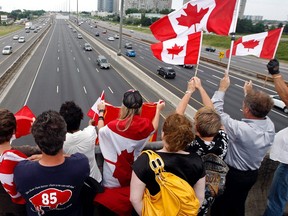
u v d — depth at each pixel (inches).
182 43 187.9
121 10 1598.2
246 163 115.6
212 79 1291.8
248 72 1400.1
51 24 6008.9
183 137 84.0
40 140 77.1
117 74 1336.1
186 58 190.1
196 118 100.7
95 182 97.9
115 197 106.5
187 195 80.8
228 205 129.4
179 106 124.3
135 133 101.6
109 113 134.3
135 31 4569.4
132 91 102.4
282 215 149.9
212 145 99.7
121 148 104.0
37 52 2005.4
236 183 119.9
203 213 104.6
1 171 86.9
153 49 192.7
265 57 259.8
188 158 87.4
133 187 84.9
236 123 111.7
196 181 88.4
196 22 189.8
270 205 138.9
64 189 83.4
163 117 689.0
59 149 79.8
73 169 84.1
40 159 86.3
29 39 2957.7
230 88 1106.7
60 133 79.0
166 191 81.5
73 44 2647.6
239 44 266.8
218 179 100.1
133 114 101.2
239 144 113.1
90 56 1940.2
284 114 810.8
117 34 3902.6
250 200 150.5
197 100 896.9
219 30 189.2
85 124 641.6
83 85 1097.4
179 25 191.6
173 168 84.6
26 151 108.1
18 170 82.4
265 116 116.0
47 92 980.6
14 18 7288.4
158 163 83.6
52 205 83.8
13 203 111.5
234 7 184.1
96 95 970.7
